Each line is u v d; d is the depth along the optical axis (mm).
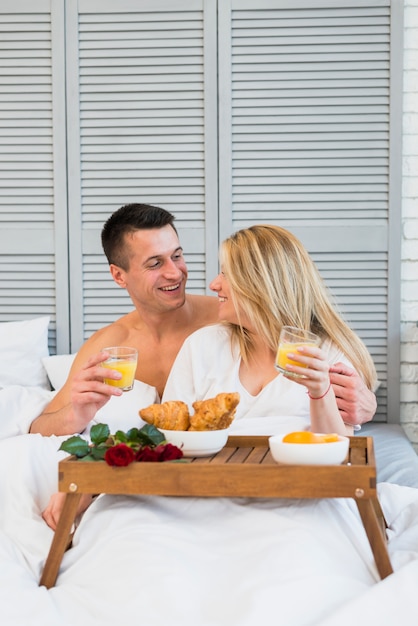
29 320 3180
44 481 1892
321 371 1717
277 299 2039
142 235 2332
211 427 1686
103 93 3199
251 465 1484
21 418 2316
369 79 3135
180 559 1482
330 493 1465
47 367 3055
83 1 3166
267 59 3146
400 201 3137
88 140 3215
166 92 3184
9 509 1821
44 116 3207
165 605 1383
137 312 2660
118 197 3223
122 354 1874
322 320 2113
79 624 1386
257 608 1334
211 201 3191
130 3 3156
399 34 3100
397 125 3123
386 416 3184
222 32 3143
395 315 3166
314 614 1350
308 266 2113
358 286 3180
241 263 2061
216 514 1624
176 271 2350
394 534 1776
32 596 1438
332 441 1544
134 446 1618
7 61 3199
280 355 1731
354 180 3158
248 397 2023
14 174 3230
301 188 3180
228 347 2109
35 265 3252
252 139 3176
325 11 3121
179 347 2533
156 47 3170
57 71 3188
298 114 3160
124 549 1513
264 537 1523
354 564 1526
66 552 1610
